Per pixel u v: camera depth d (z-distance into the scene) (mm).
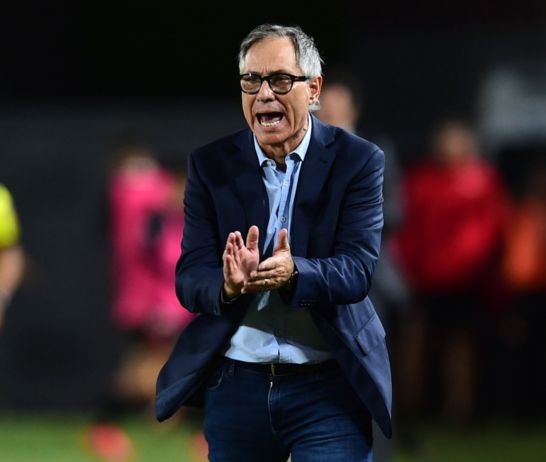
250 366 16766
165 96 50531
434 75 43500
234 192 16562
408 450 34094
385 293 23750
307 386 16766
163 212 39406
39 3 49875
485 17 43500
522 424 41938
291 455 17203
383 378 16594
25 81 49844
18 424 42625
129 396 39156
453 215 40156
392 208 23484
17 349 44781
